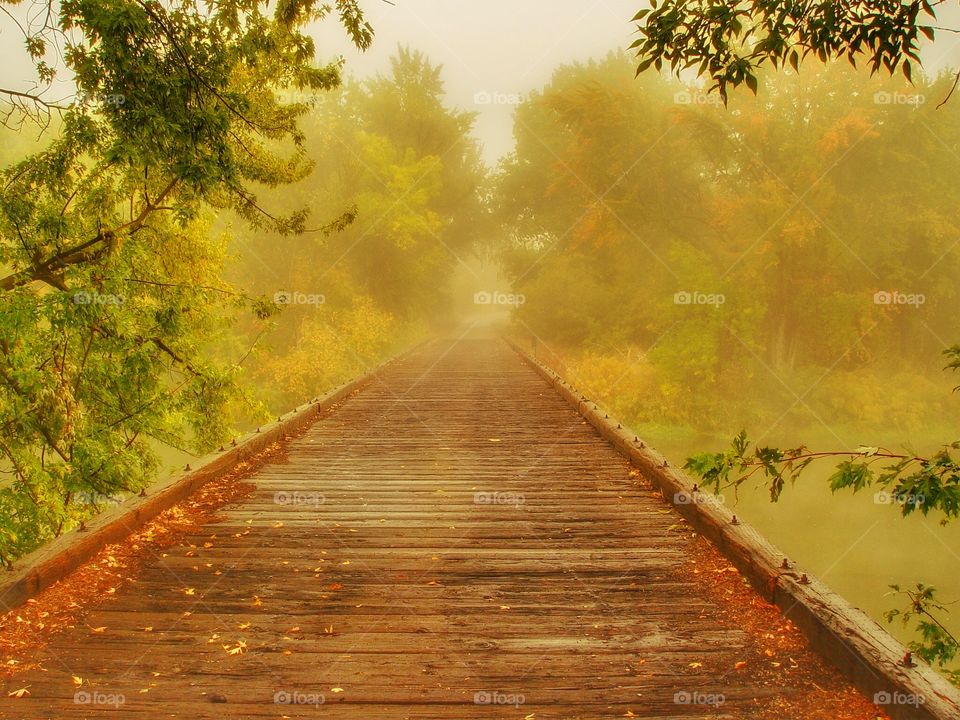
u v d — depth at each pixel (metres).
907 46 2.99
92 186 9.41
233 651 3.31
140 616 3.72
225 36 8.23
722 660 3.19
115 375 10.50
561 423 11.16
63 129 8.50
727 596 3.98
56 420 8.63
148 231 11.34
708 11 3.30
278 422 9.79
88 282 8.79
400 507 6.16
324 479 7.29
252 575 4.39
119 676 3.06
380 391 15.65
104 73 6.96
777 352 24.83
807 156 22.31
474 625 3.64
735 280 23.58
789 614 3.55
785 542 14.74
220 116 7.45
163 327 10.73
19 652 3.26
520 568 4.55
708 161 27.27
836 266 23.89
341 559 4.74
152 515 5.44
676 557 4.74
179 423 12.22
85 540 4.40
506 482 7.14
